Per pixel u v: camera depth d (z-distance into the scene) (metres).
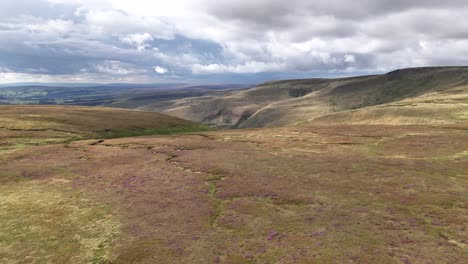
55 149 81.38
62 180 55.09
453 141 79.56
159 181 54.09
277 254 28.95
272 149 81.81
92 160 69.94
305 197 43.88
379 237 31.20
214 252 29.88
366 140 90.75
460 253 27.70
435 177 51.25
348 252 28.47
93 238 33.38
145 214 39.56
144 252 30.09
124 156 74.19
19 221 37.62
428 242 29.95
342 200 42.38
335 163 63.31
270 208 40.81
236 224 36.16
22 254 30.22
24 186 51.75
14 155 72.69
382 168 58.03
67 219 38.22
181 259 28.75
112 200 44.78
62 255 29.98
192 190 49.19
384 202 41.16
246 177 54.75
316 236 32.09
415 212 37.66
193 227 35.66
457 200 40.62
